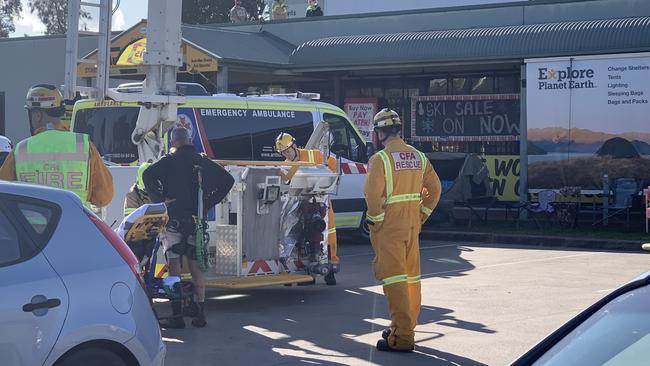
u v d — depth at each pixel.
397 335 8.62
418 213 8.81
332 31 25.06
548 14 22.48
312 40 23.88
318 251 11.49
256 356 8.45
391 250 8.62
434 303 11.05
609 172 19.38
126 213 9.70
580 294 11.61
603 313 3.61
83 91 10.11
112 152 14.29
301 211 11.40
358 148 17.31
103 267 5.71
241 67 21.64
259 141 15.31
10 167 7.46
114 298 5.68
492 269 14.16
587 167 19.61
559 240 17.89
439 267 14.47
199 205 9.48
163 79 11.09
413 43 21.45
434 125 24.33
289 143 12.22
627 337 3.44
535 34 20.36
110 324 5.60
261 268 11.02
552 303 10.98
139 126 11.07
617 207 19.19
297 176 11.09
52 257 5.54
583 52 19.73
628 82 19.16
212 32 23.53
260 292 12.04
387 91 24.92
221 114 14.89
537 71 20.02
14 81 26.88
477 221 21.05
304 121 16.16
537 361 3.57
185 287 9.70
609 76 19.33
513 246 17.84
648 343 3.39
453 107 24.06
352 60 21.86
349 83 25.44
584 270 13.95
